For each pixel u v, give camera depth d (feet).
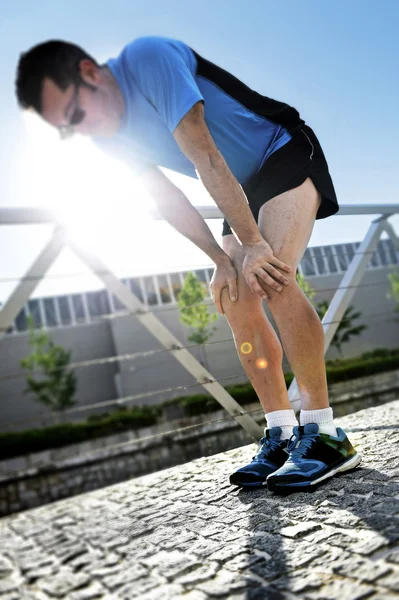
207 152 4.23
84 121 4.26
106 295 117.08
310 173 4.69
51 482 53.21
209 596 2.58
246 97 4.71
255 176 4.79
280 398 4.85
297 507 3.64
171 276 103.14
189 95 4.11
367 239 7.68
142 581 2.98
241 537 3.32
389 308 107.55
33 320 113.19
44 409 109.29
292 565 2.71
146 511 4.66
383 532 2.83
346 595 2.27
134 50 4.30
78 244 5.52
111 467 54.60
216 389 6.17
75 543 4.17
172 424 56.39
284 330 4.39
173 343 6.01
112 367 115.34
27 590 3.26
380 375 46.83
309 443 4.19
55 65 3.95
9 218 4.96
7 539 4.82
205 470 5.82
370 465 4.33
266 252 4.32
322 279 84.02
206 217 6.48
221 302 5.00
